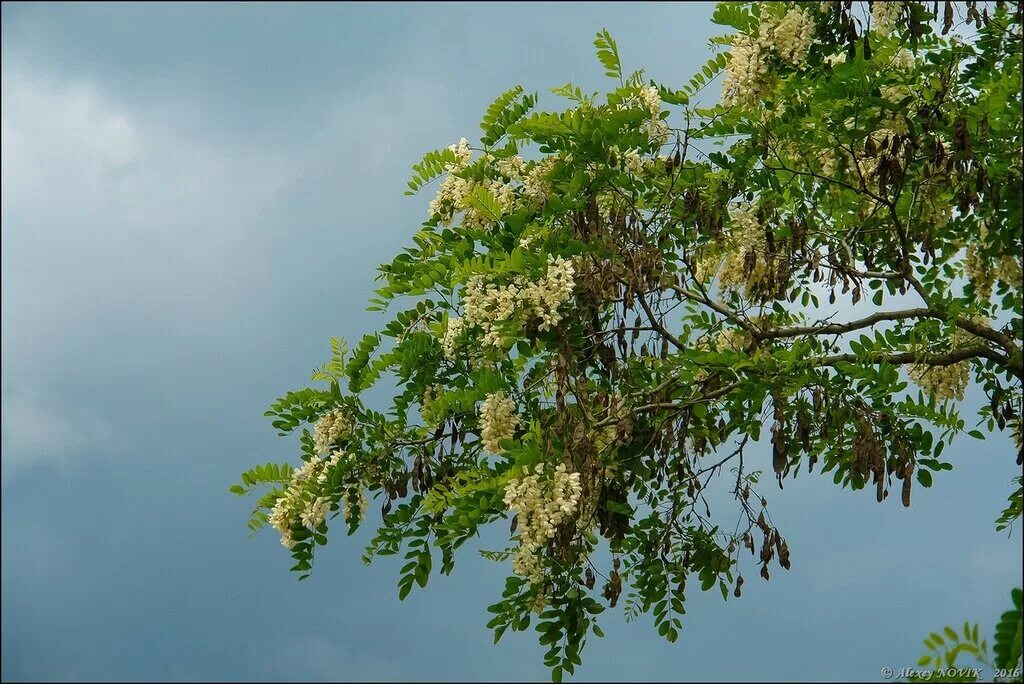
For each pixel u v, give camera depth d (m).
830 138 11.55
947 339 11.90
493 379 10.55
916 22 10.55
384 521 10.84
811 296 12.83
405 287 11.64
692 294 11.93
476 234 11.16
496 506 9.46
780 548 10.23
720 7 10.95
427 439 11.18
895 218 11.22
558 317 9.81
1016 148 10.61
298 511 10.48
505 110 11.78
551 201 10.75
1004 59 11.16
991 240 11.22
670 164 11.30
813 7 10.66
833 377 10.48
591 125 10.82
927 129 10.61
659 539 11.20
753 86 10.82
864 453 10.03
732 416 11.12
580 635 9.95
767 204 11.64
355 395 11.31
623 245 10.63
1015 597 6.21
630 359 11.49
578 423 9.89
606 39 11.14
